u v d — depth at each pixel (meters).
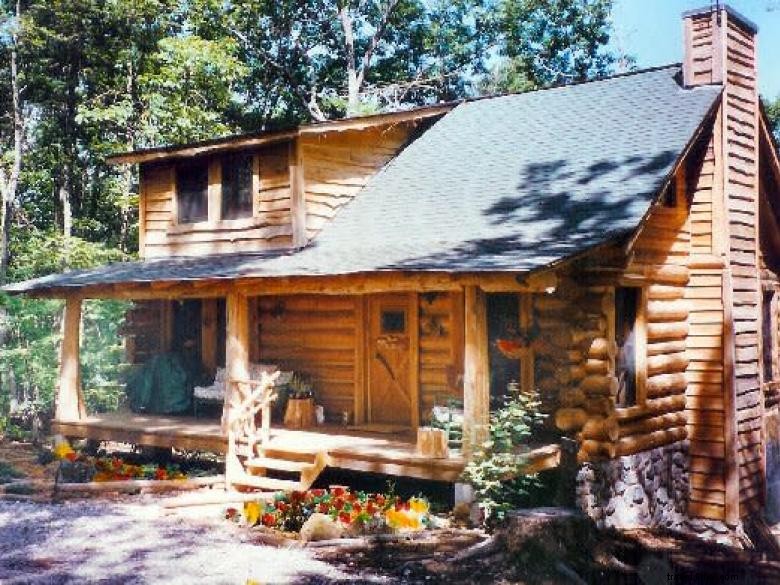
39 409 19.73
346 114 30.05
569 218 11.36
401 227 13.35
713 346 13.05
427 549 8.48
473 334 10.19
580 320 11.42
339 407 14.39
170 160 16.48
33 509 9.95
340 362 14.42
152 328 16.88
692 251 13.23
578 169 12.88
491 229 11.88
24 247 22.39
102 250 21.23
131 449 16.03
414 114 16.48
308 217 14.62
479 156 14.91
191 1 25.94
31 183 24.06
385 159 16.33
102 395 17.94
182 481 11.74
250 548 8.36
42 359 17.77
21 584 6.86
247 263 13.55
